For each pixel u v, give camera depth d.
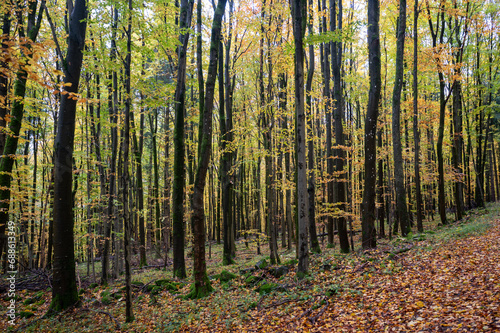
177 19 13.35
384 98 18.48
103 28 7.96
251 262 13.60
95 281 12.16
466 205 24.78
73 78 8.48
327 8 14.34
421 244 9.43
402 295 5.80
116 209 13.14
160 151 24.95
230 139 15.16
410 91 17.33
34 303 9.90
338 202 12.32
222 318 6.75
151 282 11.02
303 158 8.29
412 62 15.25
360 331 4.82
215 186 26.02
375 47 10.18
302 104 8.27
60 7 10.92
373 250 9.71
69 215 8.70
